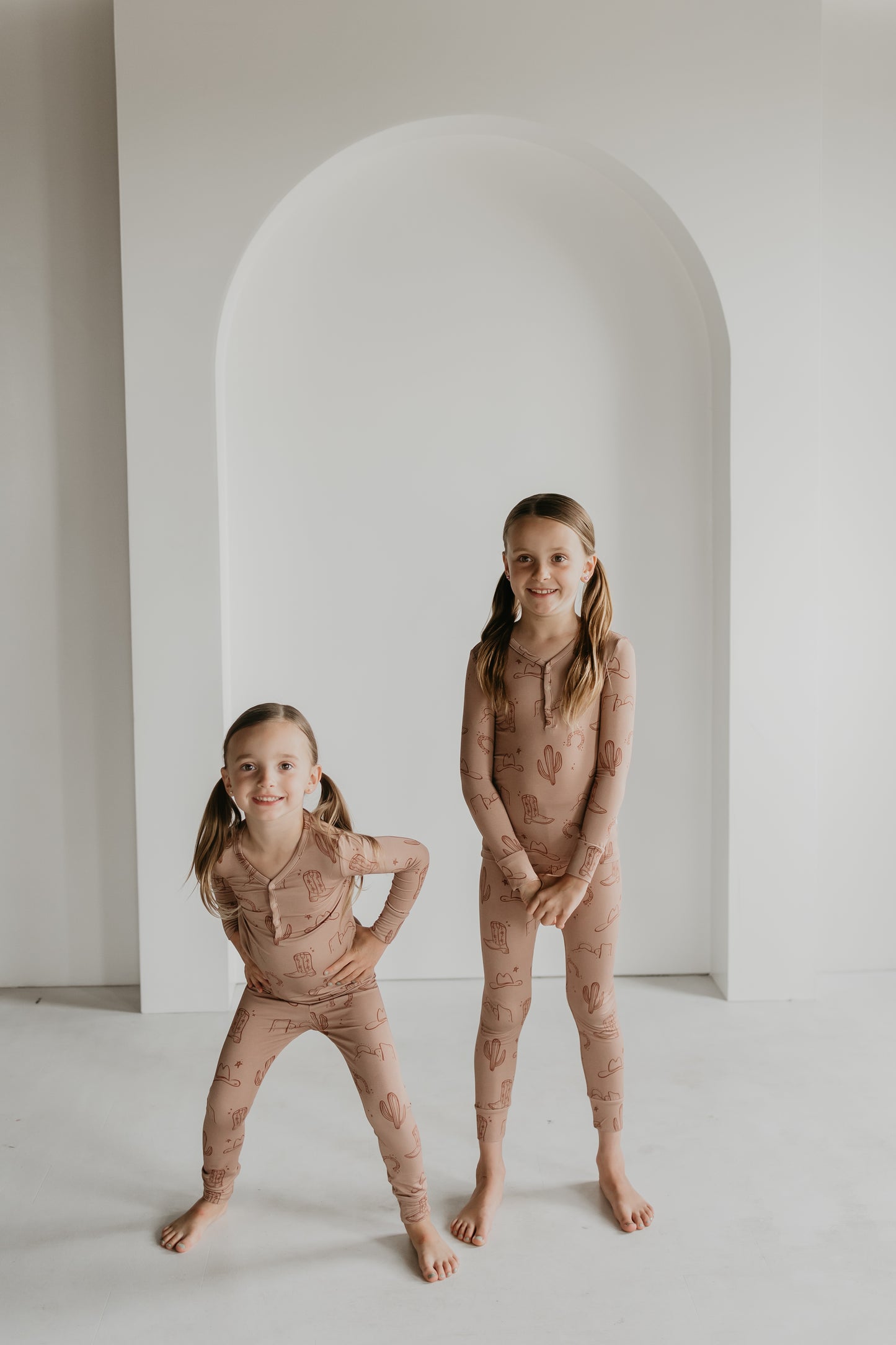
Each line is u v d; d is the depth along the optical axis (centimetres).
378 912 335
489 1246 204
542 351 321
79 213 310
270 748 185
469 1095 262
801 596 311
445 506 324
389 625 326
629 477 324
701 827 334
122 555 320
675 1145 238
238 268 298
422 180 314
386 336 319
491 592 326
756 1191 221
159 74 291
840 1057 281
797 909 317
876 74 315
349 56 292
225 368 316
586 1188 222
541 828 208
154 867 310
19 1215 216
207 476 301
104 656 322
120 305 312
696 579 327
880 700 335
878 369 324
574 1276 195
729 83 296
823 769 336
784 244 301
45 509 318
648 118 296
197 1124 251
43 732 325
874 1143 239
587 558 200
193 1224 207
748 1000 319
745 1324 182
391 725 329
